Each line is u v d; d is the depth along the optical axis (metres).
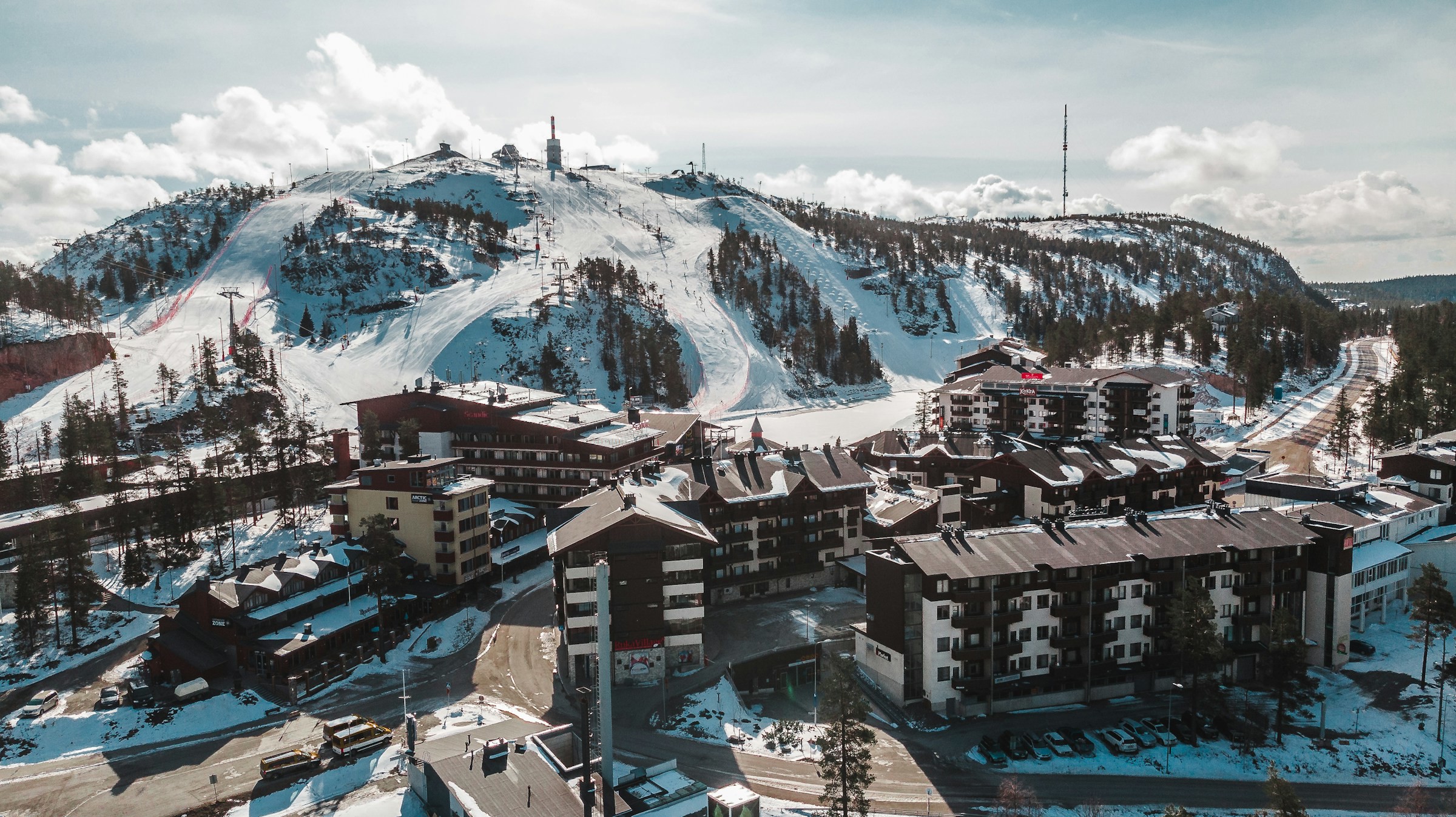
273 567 108.12
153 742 83.44
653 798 66.94
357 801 72.88
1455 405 183.50
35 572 103.44
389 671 99.56
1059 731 84.62
